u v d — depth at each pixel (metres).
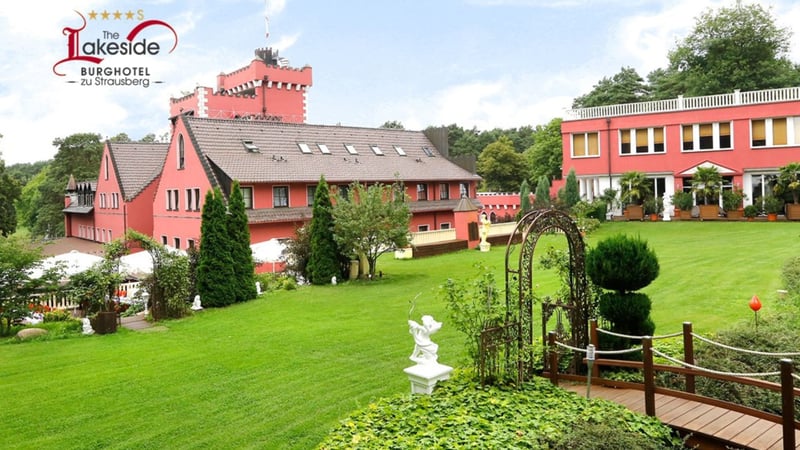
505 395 7.92
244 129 33.66
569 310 9.66
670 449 6.43
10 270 16.20
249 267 20.20
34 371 11.75
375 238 22.27
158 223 36.38
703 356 9.08
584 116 39.03
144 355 12.85
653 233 28.53
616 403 7.86
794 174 29.20
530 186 60.75
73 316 19.45
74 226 51.22
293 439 7.85
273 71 48.81
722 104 34.06
